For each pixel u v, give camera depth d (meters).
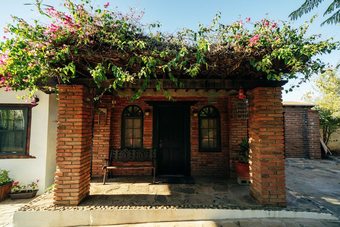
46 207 4.11
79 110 4.32
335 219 4.06
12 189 6.29
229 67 3.88
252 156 4.76
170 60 3.71
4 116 6.69
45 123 6.80
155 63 3.57
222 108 7.29
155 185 5.80
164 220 4.06
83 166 4.47
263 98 4.43
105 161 6.11
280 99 4.43
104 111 6.87
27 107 6.73
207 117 7.37
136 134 7.32
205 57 3.67
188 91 6.00
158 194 4.99
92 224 3.97
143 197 4.76
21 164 6.60
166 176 6.99
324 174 8.30
